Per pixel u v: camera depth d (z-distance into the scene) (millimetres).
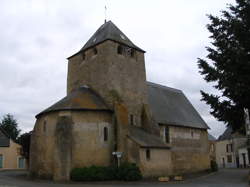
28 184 21625
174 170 32938
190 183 23609
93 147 25766
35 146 28531
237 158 59406
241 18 16703
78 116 25875
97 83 30219
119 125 26750
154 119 31156
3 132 47062
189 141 36688
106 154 26297
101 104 27859
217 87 16594
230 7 17297
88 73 31594
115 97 28078
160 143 28312
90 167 24531
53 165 25281
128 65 31469
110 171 24562
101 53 30641
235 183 23547
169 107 37312
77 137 25406
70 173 24219
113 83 29219
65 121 25141
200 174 34562
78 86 32469
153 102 35344
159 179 24984
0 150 44219
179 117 36812
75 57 33750
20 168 45656
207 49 17391
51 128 26719
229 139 62094
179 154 34344
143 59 33625
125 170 24188
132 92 30969
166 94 40094
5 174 32812
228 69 16062
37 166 27562
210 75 16656
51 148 26281
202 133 39844
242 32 16250
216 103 16516
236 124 16891
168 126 33781
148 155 25969
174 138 34188
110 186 20516
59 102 28000
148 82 38906
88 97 28188
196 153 37438
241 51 15766
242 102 15859
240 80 15469
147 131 30172
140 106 31406
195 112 42344
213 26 17438
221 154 63812
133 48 32531
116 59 30344
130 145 25734
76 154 25016
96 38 32844
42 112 27953
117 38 31562
